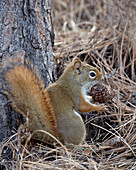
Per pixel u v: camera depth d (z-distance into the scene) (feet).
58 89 25.55
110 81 32.35
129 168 22.52
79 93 26.18
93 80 27.20
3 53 24.17
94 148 24.75
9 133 24.58
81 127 24.97
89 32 44.04
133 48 35.37
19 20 24.71
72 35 43.16
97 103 30.04
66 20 46.57
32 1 25.29
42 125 23.50
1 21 23.94
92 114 29.60
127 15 38.60
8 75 22.80
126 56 36.11
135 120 27.91
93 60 34.37
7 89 23.06
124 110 29.50
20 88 23.03
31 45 26.08
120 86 32.42
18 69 23.02
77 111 26.40
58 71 31.91
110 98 26.89
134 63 36.11
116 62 35.68
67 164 21.56
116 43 36.55
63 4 53.52
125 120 27.94
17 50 24.64
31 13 25.54
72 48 36.35
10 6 24.04
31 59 26.27
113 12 40.96
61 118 24.36
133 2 45.32
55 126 23.80
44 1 26.61
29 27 25.62
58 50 35.94
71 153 23.47
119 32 37.83
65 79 26.02
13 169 21.29
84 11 53.01
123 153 24.04
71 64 27.35
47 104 23.76
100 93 26.61
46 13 27.12
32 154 22.75
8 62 23.22
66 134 24.30
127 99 31.40
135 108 29.22
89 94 28.45
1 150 22.39
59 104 24.81
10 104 24.21
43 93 23.82
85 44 37.42
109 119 28.71
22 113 23.36
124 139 25.41
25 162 21.98
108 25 42.63
